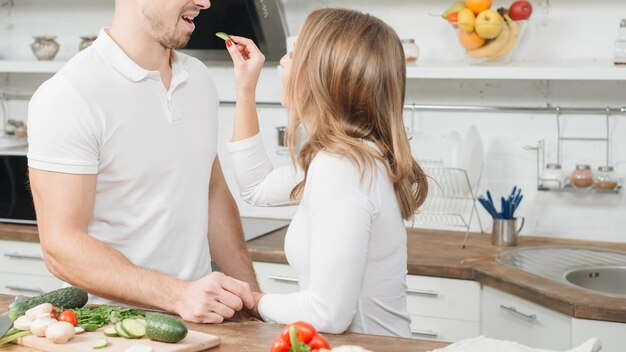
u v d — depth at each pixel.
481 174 3.12
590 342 1.33
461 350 1.38
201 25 3.13
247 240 2.97
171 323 1.40
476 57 2.89
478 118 3.12
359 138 1.57
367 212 1.50
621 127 2.97
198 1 1.88
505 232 2.90
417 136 3.20
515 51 2.98
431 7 3.14
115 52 1.85
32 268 3.12
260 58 1.94
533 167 3.08
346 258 1.47
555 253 2.79
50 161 1.74
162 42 1.88
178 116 1.96
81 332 1.47
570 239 3.04
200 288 1.62
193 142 2.00
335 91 1.56
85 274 1.70
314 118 1.60
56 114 1.75
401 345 1.46
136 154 1.88
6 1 3.75
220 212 2.17
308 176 1.54
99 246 1.73
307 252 1.60
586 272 2.58
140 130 1.88
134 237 1.91
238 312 1.75
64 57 3.70
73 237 1.73
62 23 3.69
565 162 3.05
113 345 1.39
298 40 1.63
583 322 2.14
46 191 1.75
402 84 1.64
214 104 2.09
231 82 3.44
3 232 3.11
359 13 1.63
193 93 2.01
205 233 2.04
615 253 2.79
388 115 1.60
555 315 2.24
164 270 1.95
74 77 1.79
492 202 2.95
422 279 2.65
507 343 1.41
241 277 2.16
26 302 1.57
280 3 3.29
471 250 2.83
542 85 3.05
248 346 1.45
